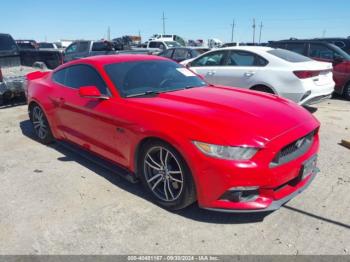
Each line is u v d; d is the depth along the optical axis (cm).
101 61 430
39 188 392
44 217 332
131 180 370
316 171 361
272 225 312
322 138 556
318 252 276
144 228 311
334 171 424
